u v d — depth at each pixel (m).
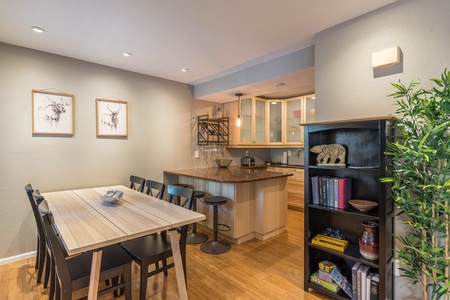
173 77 3.89
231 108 4.68
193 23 2.18
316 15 2.04
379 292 1.71
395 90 1.84
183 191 2.18
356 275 1.87
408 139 1.57
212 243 3.02
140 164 3.70
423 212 1.50
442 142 1.35
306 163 2.15
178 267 1.81
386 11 1.89
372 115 1.96
